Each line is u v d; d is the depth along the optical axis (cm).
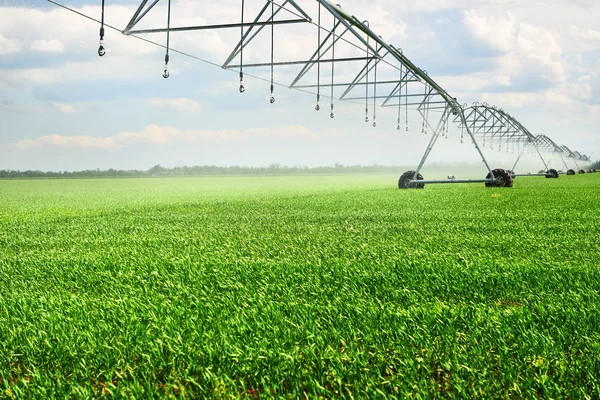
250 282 712
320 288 652
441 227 1362
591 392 353
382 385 362
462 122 3459
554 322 494
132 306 573
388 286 668
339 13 1538
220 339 452
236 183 7456
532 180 5175
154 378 388
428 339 448
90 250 1074
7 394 367
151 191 4984
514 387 354
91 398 357
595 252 929
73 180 10975
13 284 744
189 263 852
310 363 397
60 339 466
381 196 2862
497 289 655
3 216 2122
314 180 8506
